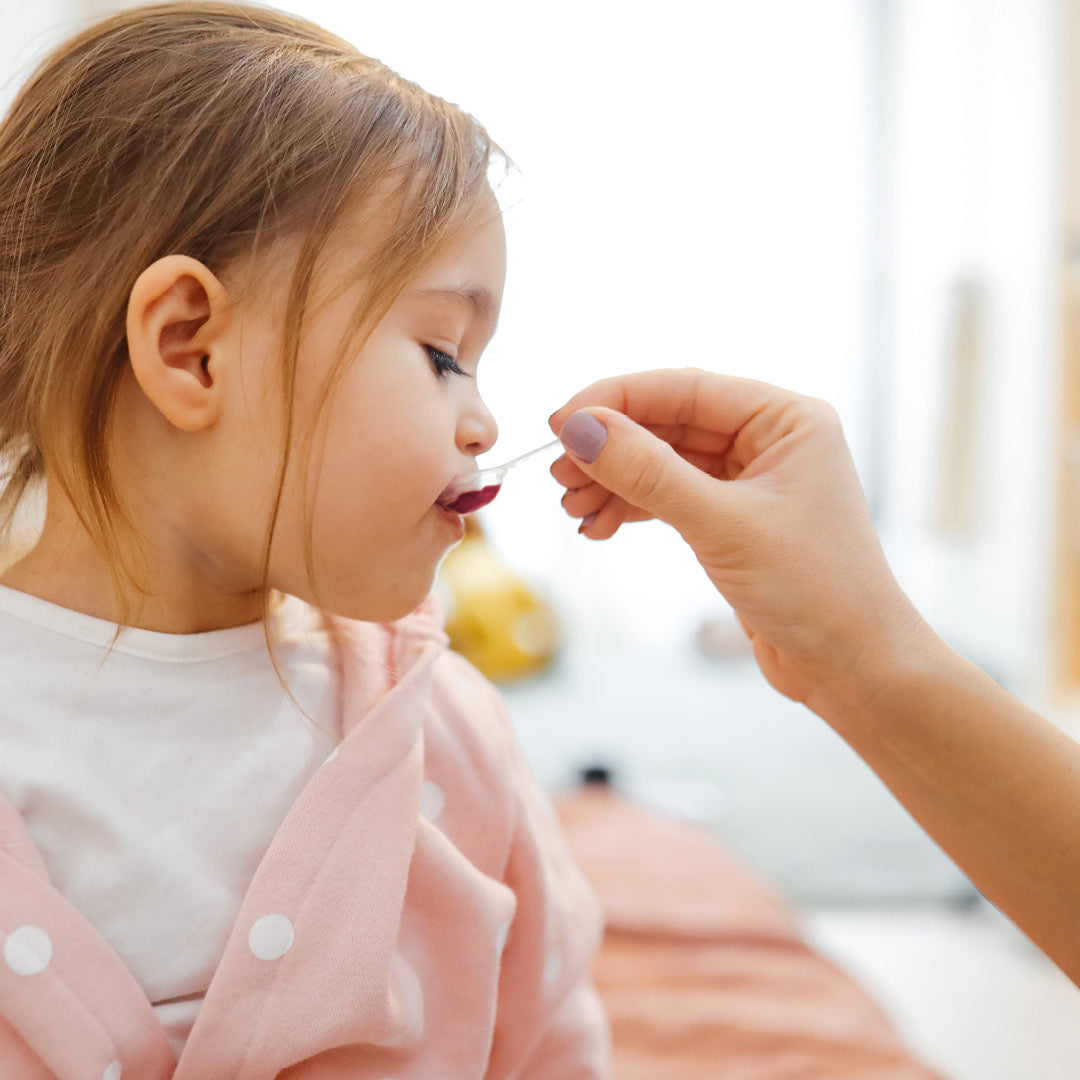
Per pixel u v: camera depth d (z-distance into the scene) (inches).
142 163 19.7
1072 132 86.0
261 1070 18.8
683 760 81.3
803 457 22.1
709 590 120.6
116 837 19.0
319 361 19.3
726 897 40.3
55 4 60.5
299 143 19.6
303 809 19.6
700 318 120.8
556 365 117.7
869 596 21.6
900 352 120.1
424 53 113.4
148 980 18.9
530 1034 22.4
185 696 20.0
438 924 20.9
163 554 20.1
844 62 121.2
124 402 19.7
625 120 118.1
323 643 21.9
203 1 21.6
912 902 61.8
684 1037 32.0
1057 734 21.5
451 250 19.9
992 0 99.2
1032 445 89.4
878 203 122.6
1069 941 21.6
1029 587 87.8
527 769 24.8
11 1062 18.1
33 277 20.2
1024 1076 46.7
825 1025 32.9
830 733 88.7
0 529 21.4
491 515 115.8
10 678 19.3
